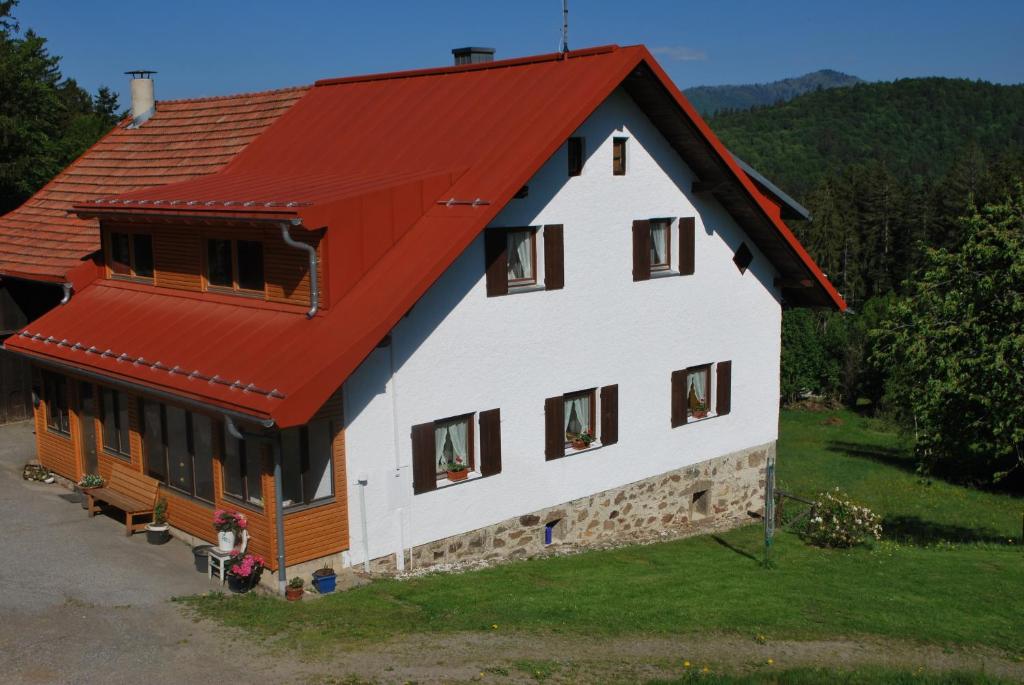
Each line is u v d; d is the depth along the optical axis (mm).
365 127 19531
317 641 12125
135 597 13578
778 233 20922
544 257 17344
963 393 20531
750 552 19094
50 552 15414
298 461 14359
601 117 17969
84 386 18328
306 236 14672
